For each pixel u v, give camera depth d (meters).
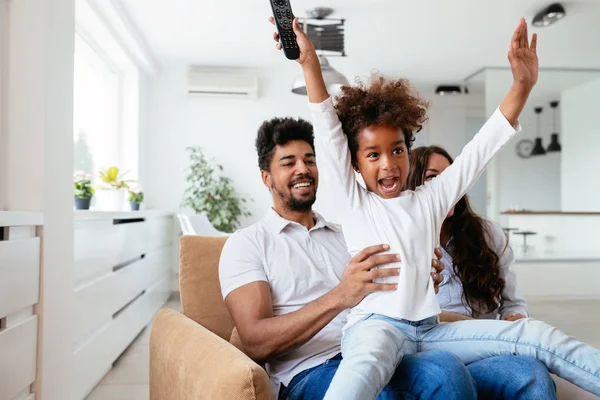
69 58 2.06
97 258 2.56
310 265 1.41
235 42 4.82
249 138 5.67
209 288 1.58
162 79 5.56
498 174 5.71
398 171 1.20
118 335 3.01
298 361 1.30
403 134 1.23
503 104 1.21
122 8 3.89
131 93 5.02
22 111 1.79
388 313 1.12
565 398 1.17
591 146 5.82
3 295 1.43
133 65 4.82
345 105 1.26
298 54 1.18
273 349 1.22
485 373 1.05
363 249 1.16
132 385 2.61
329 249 1.48
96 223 2.54
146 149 5.45
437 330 1.16
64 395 1.99
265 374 0.94
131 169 5.00
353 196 1.23
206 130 5.62
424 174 1.77
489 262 1.72
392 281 1.16
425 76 5.95
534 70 1.20
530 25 4.38
